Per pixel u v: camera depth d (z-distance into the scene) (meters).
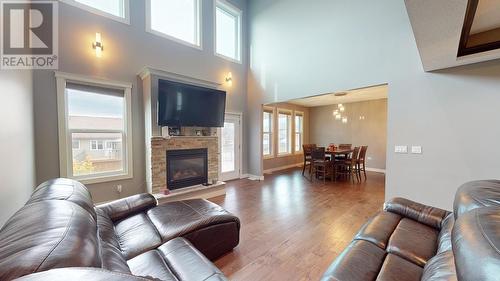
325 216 3.14
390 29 3.45
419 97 3.18
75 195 1.36
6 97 1.87
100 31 3.46
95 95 3.46
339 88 4.09
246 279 1.81
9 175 1.87
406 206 2.01
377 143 6.98
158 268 1.33
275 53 5.27
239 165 5.85
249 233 2.62
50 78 3.03
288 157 7.79
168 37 4.32
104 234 1.50
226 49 5.66
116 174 3.65
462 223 0.72
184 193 3.72
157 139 3.67
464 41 2.38
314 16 4.46
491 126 2.67
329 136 8.13
